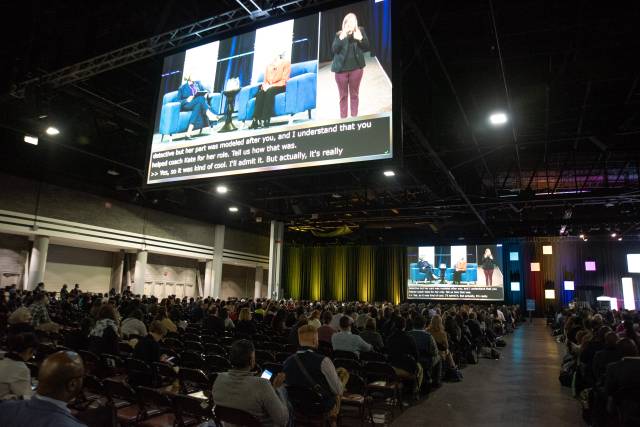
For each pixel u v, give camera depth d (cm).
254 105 932
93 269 2434
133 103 1436
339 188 2119
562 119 1514
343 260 3828
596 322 953
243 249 3169
